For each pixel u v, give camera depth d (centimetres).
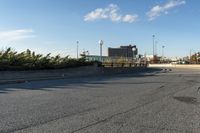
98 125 962
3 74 3222
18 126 940
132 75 4056
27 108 1267
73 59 4559
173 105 1391
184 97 1678
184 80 3039
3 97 1617
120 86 2320
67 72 4359
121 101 1495
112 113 1173
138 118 1084
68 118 1066
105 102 1456
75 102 1446
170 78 3359
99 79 3150
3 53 3603
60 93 1814
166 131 902
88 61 4878
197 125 984
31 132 869
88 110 1232
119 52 11038
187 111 1241
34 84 2498
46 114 1137
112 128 926
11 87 2222
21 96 1662
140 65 6906
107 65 5325
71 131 880
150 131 898
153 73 4684
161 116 1127
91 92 1880
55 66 4081
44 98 1581
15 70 3428
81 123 986
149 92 1911
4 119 1043
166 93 1864
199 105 1401
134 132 883
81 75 4009
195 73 4606
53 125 955
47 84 2481
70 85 2378
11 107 1291
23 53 3919
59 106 1324
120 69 5472
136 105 1377
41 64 3831
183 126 968
